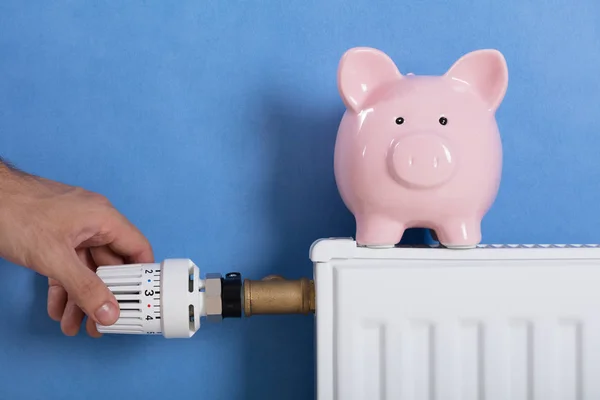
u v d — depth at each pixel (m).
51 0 0.69
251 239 0.69
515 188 0.70
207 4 0.69
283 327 0.69
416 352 0.57
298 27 0.69
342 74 0.55
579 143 0.69
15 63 0.69
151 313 0.54
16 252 0.54
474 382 0.57
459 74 0.56
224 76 0.69
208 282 0.57
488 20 0.69
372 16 0.69
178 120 0.69
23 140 0.69
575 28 0.70
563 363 0.58
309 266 0.69
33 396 0.69
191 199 0.69
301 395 0.69
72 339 0.69
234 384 0.69
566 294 0.57
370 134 0.54
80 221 0.57
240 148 0.69
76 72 0.69
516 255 0.57
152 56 0.69
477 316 0.56
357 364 0.56
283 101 0.69
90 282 0.52
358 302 0.56
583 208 0.69
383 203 0.54
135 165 0.69
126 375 0.69
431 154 0.52
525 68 0.70
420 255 0.56
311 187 0.69
